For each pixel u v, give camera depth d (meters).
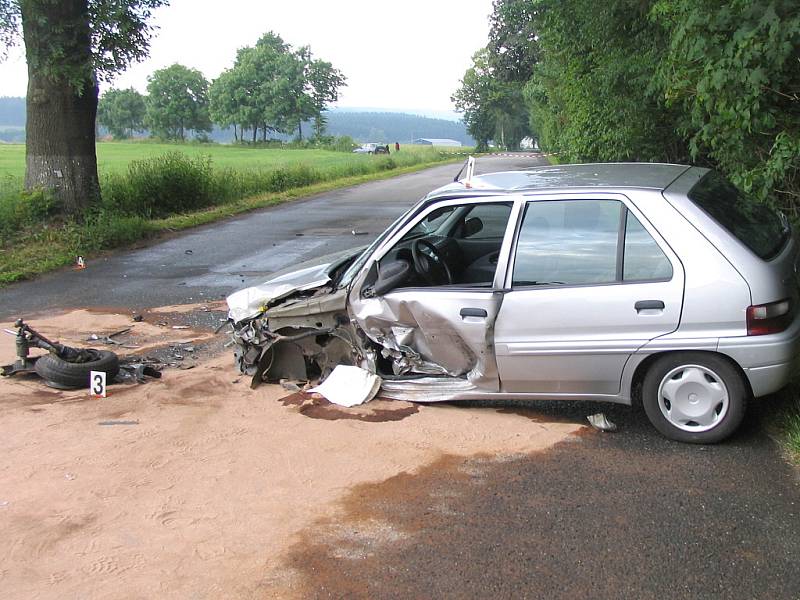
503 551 3.66
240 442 5.13
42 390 6.45
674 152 12.66
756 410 5.18
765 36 5.88
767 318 4.49
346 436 5.12
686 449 4.70
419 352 5.57
